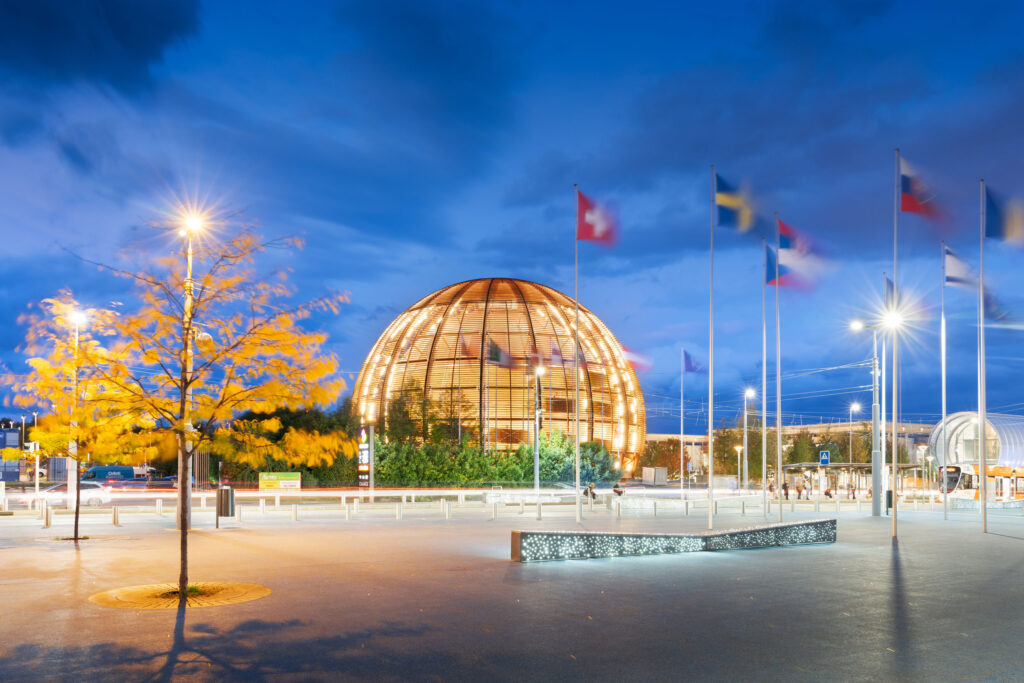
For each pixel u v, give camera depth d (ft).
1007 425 281.95
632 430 336.29
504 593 51.57
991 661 34.94
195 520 114.42
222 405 50.96
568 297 343.87
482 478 220.23
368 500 177.88
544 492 198.80
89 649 36.37
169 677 31.91
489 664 34.06
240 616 43.75
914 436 416.46
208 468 170.81
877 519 133.08
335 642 37.83
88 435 67.72
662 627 41.50
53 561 66.23
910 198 93.71
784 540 84.48
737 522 121.19
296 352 52.42
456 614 44.57
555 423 297.33
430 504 158.51
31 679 31.60
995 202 96.99
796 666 33.96
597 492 213.66
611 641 38.32
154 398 53.52
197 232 61.31
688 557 72.02
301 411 203.92
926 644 38.01
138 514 124.57
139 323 50.03
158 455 65.36
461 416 267.59
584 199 106.93
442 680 31.73
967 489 239.09
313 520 116.57
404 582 55.98
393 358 315.37
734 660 34.88
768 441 353.72
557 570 62.59
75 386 66.03
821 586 55.42
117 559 67.62
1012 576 61.16
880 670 33.40
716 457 351.05
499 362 209.56
